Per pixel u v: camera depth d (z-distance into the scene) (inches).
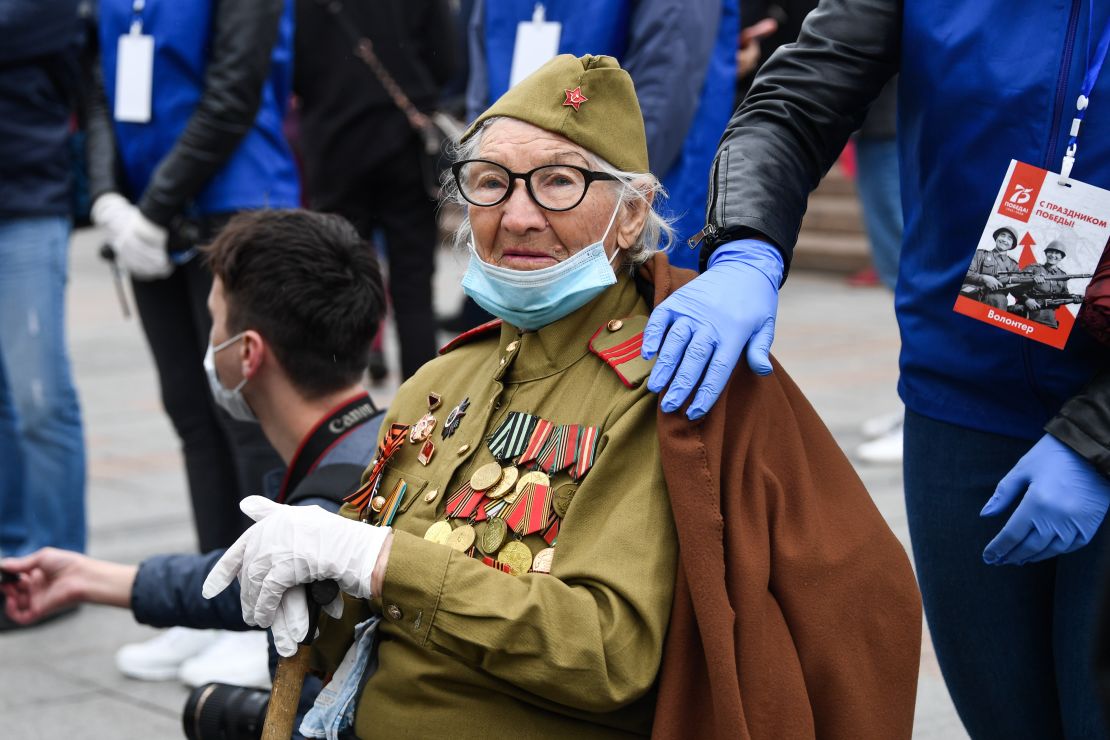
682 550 116.8
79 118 299.4
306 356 181.8
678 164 241.1
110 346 632.4
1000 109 135.0
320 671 147.2
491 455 132.0
